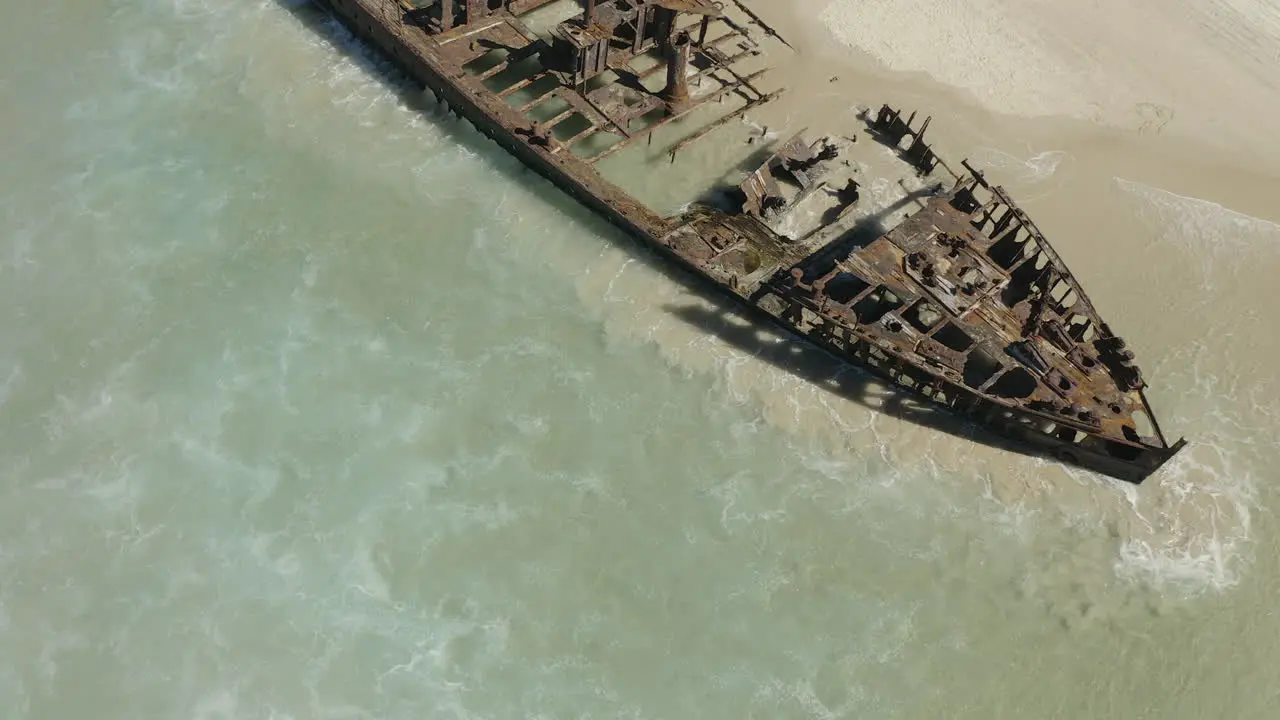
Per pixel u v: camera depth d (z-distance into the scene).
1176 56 49.78
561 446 35.81
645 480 35.22
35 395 36.06
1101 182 44.94
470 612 32.34
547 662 31.55
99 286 38.75
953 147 45.81
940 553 34.31
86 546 32.97
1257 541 35.00
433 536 33.66
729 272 39.47
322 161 43.06
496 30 46.28
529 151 41.81
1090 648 32.66
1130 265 42.25
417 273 39.84
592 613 32.47
